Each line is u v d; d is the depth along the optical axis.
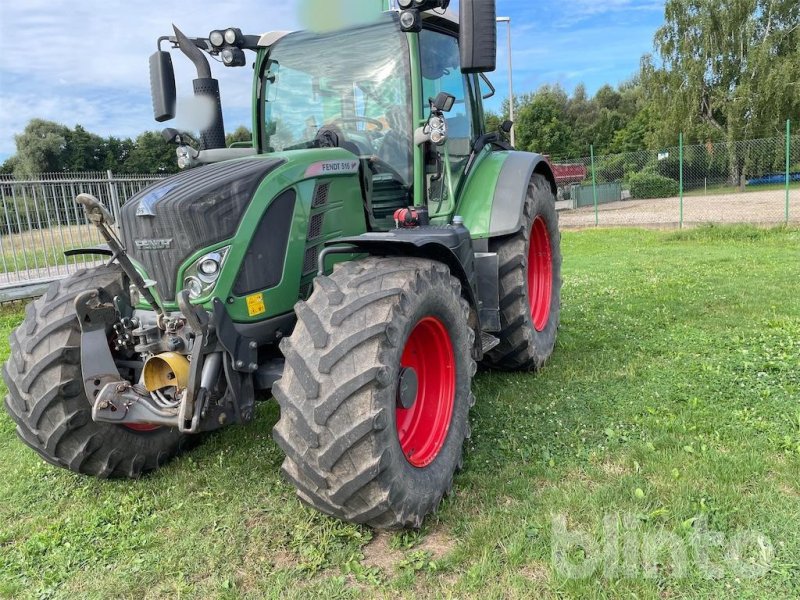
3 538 3.01
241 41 4.16
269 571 2.62
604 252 12.37
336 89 3.99
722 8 36.31
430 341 3.15
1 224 9.66
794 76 34.44
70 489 3.47
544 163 5.00
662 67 38.78
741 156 27.53
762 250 11.09
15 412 3.22
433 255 3.28
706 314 6.21
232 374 2.88
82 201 2.74
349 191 3.51
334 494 2.56
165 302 2.93
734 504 2.79
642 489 2.96
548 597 2.33
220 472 3.49
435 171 3.96
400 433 2.97
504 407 4.11
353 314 2.64
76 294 3.30
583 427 3.73
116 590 2.56
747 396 4.02
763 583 2.32
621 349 5.21
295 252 3.14
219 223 2.84
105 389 2.90
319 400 2.52
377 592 2.45
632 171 31.17
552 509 2.84
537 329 4.98
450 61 4.38
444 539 2.76
